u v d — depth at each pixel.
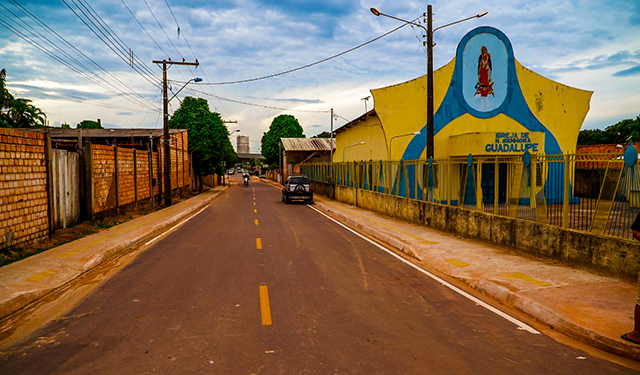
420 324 5.21
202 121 38.56
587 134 42.16
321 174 35.62
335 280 7.39
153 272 8.05
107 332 4.95
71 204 13.44
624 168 6.97
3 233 9.20
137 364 4.07
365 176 22.06
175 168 30.25
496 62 20.86
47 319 5.48
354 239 12.21
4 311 5.73
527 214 9.30
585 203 7.91
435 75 20.56
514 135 18.50
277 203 26.42
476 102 20.81
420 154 20.88
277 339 4.68
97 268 8.55
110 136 23.67
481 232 10.91
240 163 157.88
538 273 7.43
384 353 4.32
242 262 8.88
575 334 4.84
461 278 7.49
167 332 4.92
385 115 20.61
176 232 13.63
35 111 33.69
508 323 5.30
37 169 10.70
